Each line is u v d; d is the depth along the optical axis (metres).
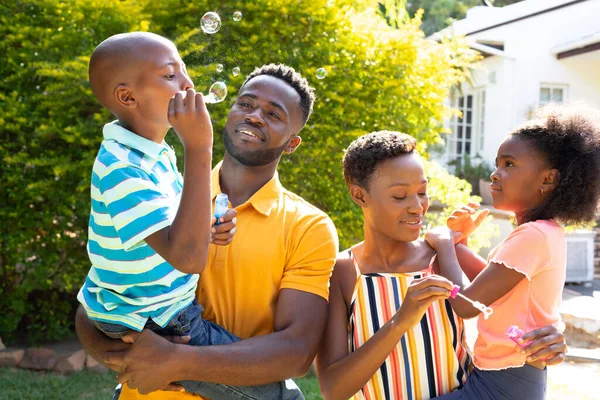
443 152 11.47
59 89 4.69
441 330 1.81
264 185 1.87
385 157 1.80
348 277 1.91
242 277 1.77
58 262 4.89
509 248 1.81
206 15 2.01
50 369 4.62
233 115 1.86
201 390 1.69
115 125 1.62
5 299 4.87
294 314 1.73
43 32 4.83
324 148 4.88
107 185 1.52
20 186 4.71
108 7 4.78
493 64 10.96
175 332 1.64
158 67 1.60
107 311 1.61
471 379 1.82
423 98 5.29
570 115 1.92
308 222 1.83
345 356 1.83
